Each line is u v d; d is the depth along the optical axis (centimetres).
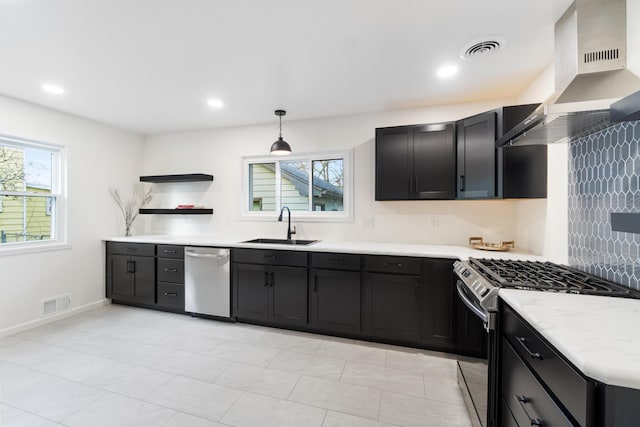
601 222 158
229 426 164
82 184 348
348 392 195
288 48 202
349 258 272
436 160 278
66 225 330
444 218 306
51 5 156
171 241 337
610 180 151
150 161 429
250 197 393
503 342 137
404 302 257
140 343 265
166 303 342
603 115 128
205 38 189
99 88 267
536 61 217
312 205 364
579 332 89
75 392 193
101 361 233
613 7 145
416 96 285
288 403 184
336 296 277
